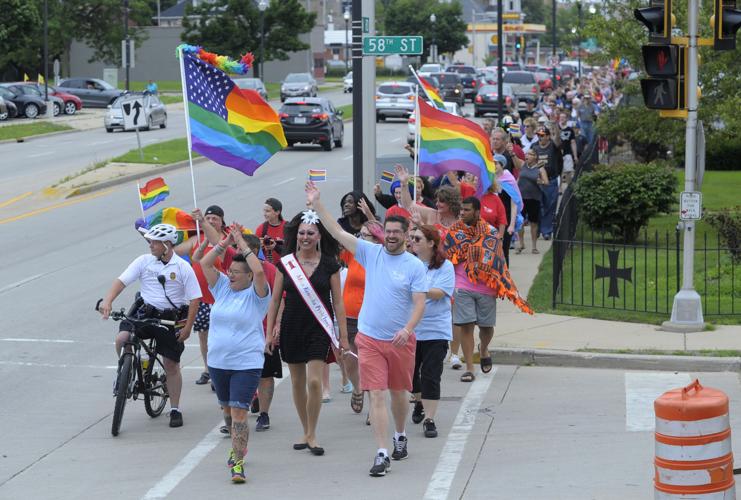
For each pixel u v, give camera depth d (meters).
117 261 33.59
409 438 16.73
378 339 15.05
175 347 17.52
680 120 38.31
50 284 30.11
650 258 32.16
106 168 57.28
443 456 15.70
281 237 20.92
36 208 45.62
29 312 26.59
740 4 37.41
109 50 144.75
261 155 19.39
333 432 17.27
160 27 171.88
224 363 15.02
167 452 16.22
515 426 17.19
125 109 60.34
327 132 69.88
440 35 173.50
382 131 85.06
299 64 179.88
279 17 141.00
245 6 140.50
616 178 33.44
